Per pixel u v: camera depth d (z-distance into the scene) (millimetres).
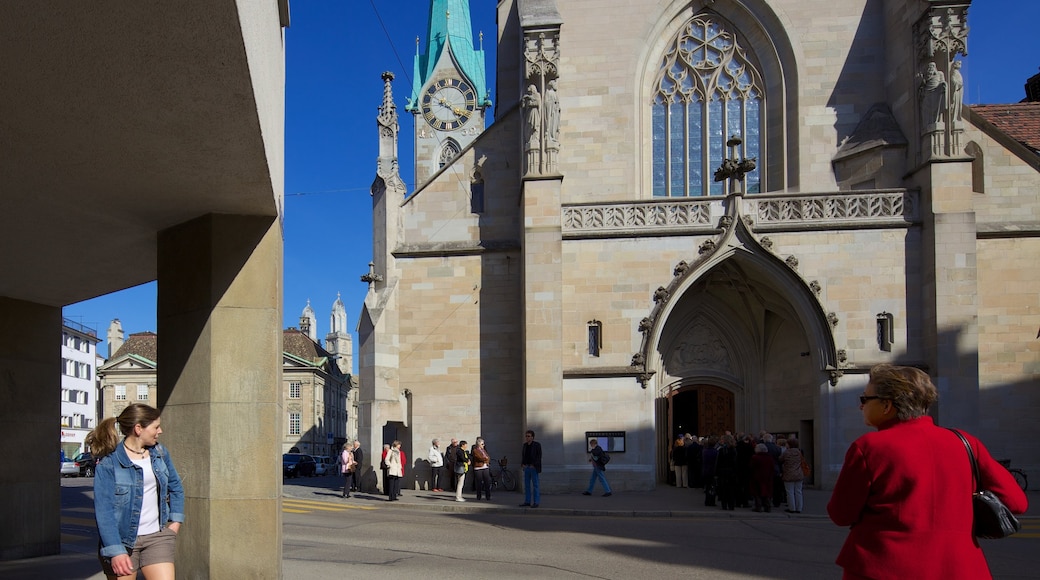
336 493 26234
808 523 17266
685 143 28562
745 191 27953
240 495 8453
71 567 10977
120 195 8195
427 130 75938
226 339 8633
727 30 28625
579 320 25375
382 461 24578
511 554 12391
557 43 25766
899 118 26312
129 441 6027
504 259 27359
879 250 24812
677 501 21859
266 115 7219
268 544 8453
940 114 24469
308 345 96375
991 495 4059
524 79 26047
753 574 10922
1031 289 24906
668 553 12680
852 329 24672
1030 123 29781
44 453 12508
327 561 11414
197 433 8695
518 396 26828
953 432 4184
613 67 27875
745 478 20609
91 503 23453
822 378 24531
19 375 12188
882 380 4293
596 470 23578
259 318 8719
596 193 27562
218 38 5008
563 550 12891
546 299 24984
